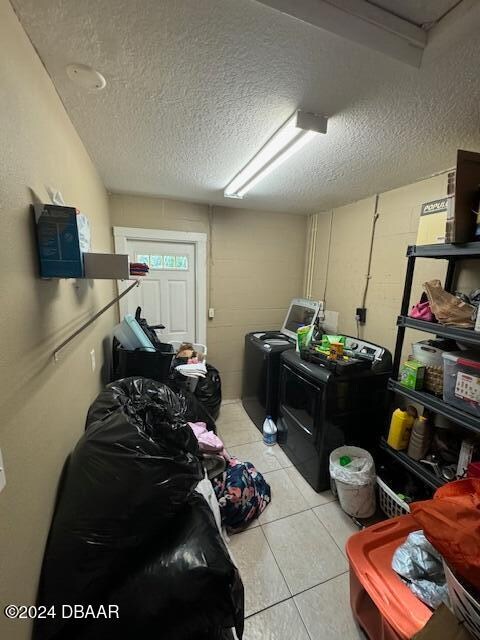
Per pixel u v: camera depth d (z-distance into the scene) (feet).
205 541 3.06
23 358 2.41
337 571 4.66
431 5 2.55
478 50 2.81
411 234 6.75
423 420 5.33
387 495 5.47
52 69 3.21
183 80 3.43
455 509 2.88
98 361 5.94
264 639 3.76
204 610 2.65
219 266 10.09
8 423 2.12
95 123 4.40
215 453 5.85
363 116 4.09
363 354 6.78
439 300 4.73
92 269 3.50
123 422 3.21
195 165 6.12
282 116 4.19
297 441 7.13
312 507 5.94
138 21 2.61
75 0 2.40
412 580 3.53
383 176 6.37
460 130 4.39
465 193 4.07
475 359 4.28
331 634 3.83
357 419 6.44
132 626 2.53
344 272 8.98
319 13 2.52
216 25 2.65
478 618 2.52
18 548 2.22
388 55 2.88
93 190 6.07
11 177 2.28
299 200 8.66
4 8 2.25
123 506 2.81
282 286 11.06
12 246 2.26
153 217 9.00
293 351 8.00
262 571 4.63
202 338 10.26
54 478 3.08
